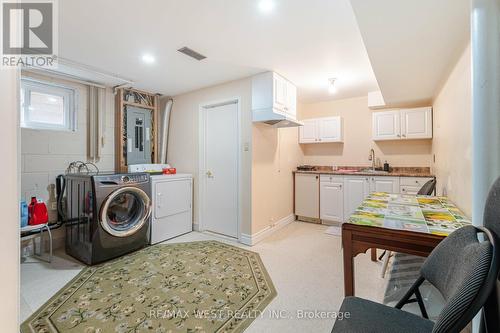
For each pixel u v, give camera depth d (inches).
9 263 15.7
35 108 111.0
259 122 127.5
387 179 139.3
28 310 68.2
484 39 37.9
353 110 168.6
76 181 104.0
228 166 132.6
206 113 142.3
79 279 85.5
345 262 54.1
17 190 16.1
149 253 109.3
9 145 15.6
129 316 65.6
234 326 62.0
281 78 119.6
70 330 60.1
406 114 143.6
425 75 94.8
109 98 135.6
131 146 142.6
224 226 134.6
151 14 68.6
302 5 64.2
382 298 73.5
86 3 63.4
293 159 171.0
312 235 136.3
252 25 74.1
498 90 37.4
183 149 151.5
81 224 101.0
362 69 110.3
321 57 97.3
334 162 176.7
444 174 98.8
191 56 96.3
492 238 26.8
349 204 150.1
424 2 50.4
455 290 26.7
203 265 97.1
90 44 86.2
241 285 81.7
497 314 26.1
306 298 74.3
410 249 48.6
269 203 138.2
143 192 113.4
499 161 37.6
